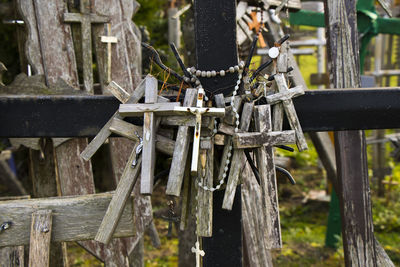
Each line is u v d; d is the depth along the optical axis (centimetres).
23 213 176
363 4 465
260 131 161
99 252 289
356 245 263
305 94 171
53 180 296
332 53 252
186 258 351
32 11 273
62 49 278
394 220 521
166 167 396
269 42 402
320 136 378
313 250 448
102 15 288
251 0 332
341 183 265
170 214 182
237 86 164
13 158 580
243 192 291
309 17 495
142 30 409
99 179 511
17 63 450
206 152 161
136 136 167
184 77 170
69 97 173
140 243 340
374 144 627
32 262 169
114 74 295
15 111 173
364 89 172
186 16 362
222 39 166
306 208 582
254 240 292
